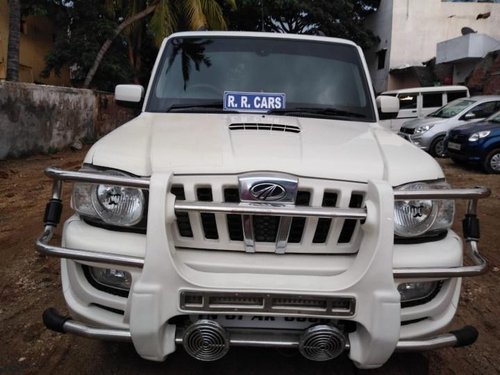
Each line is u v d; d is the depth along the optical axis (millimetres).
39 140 10633
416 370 2752
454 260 2219
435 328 2281
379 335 2027
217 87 3387
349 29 23000
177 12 15250
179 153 2301
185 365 2693
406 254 2180
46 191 6926
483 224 5773
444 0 23141
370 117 3346
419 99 15938
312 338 2064
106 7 15445
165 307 2025
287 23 21922
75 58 14789
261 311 2029
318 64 3568
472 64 18953
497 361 2877
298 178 2170
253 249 2139
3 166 8961
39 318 3180
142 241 2152
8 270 3936
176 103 3285
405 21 23359
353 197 2217
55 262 4086
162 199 2018
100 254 2070
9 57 11609
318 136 2637
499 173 9547
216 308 2025
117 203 2188
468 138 9734
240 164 2199
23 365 2686
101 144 2496
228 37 3682
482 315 3441
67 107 11922
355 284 2025
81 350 2836
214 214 2152
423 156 2549
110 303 2199
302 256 2166
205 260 2121
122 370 2650
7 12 14953
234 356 2773
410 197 2092
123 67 16703
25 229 5008
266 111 3232
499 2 23094
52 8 14797
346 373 2666
